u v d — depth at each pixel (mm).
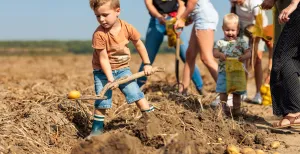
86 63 25469
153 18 9328
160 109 6906
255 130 6645
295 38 6406
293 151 5984
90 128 6547
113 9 5785
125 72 6105
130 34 6047
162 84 10750
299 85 6523
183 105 7734
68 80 12805
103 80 6062
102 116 6062
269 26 8453
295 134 6770
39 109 6531
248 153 5578
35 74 17469
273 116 8023
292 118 6621
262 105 9297
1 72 18984
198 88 9547
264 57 26891
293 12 6402
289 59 6492
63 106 6758
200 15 8617
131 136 5289
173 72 16672
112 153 5062
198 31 8633
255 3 8594
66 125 6352
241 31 8891
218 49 7715
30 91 9531
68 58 31266
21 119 6238
